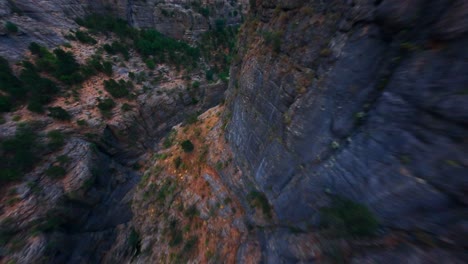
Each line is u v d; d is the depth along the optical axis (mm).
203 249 17328
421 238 6188
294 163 11828
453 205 5449
